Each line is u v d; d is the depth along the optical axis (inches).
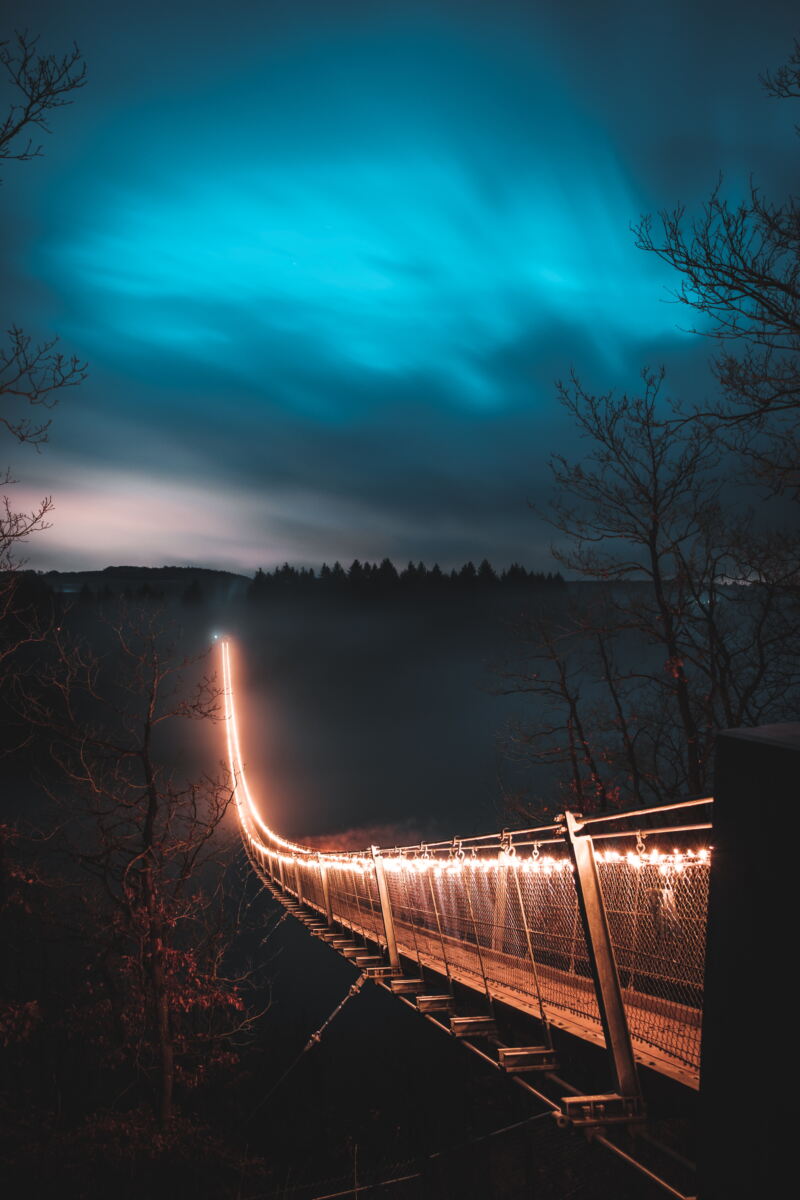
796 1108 72.7
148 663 557.9
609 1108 157.9
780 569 529.0
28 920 518.3
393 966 417.7
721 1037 85.6
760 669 559.8
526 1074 219.9
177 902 544.4
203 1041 547.2
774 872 77.6
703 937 140.2
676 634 581.6
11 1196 389.1
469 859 294.2
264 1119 705.6
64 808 518.0
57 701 519.5
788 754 76.0
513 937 259.1
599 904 167.0
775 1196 75.7
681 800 135.3
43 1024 523.2
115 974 531.2
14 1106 497.0
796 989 73.5
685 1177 170.4
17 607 467.5
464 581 5137.8
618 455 605.6
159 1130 479.2
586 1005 207.9
